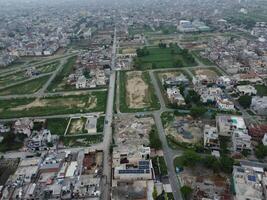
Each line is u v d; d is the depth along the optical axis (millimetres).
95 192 119938
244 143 147250
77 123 189250
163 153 149625
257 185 115938
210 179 127875
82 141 166125
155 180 127688
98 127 181375
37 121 190750
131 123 184375
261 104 190875
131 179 128375
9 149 162125
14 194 121312
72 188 123438
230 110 194625
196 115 185375
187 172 133625
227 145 155625
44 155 151000
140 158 139750
